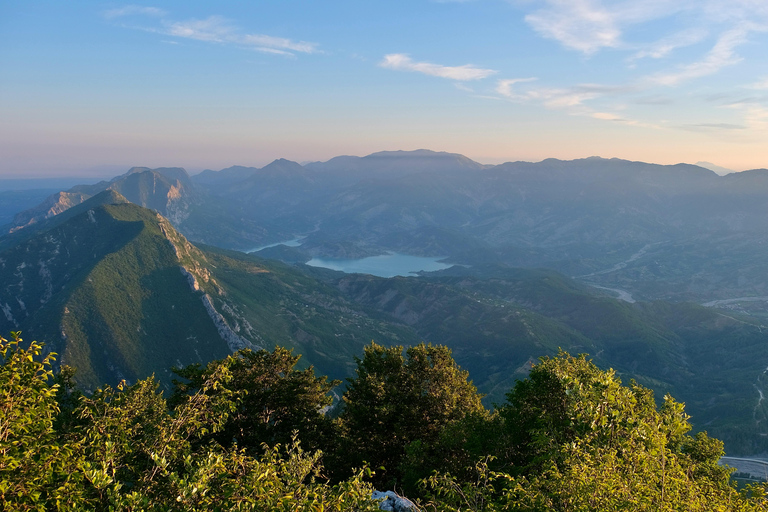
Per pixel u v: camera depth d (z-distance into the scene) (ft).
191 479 46.16
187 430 65.41
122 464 58.44
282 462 53.67
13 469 45.39
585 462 52.75
